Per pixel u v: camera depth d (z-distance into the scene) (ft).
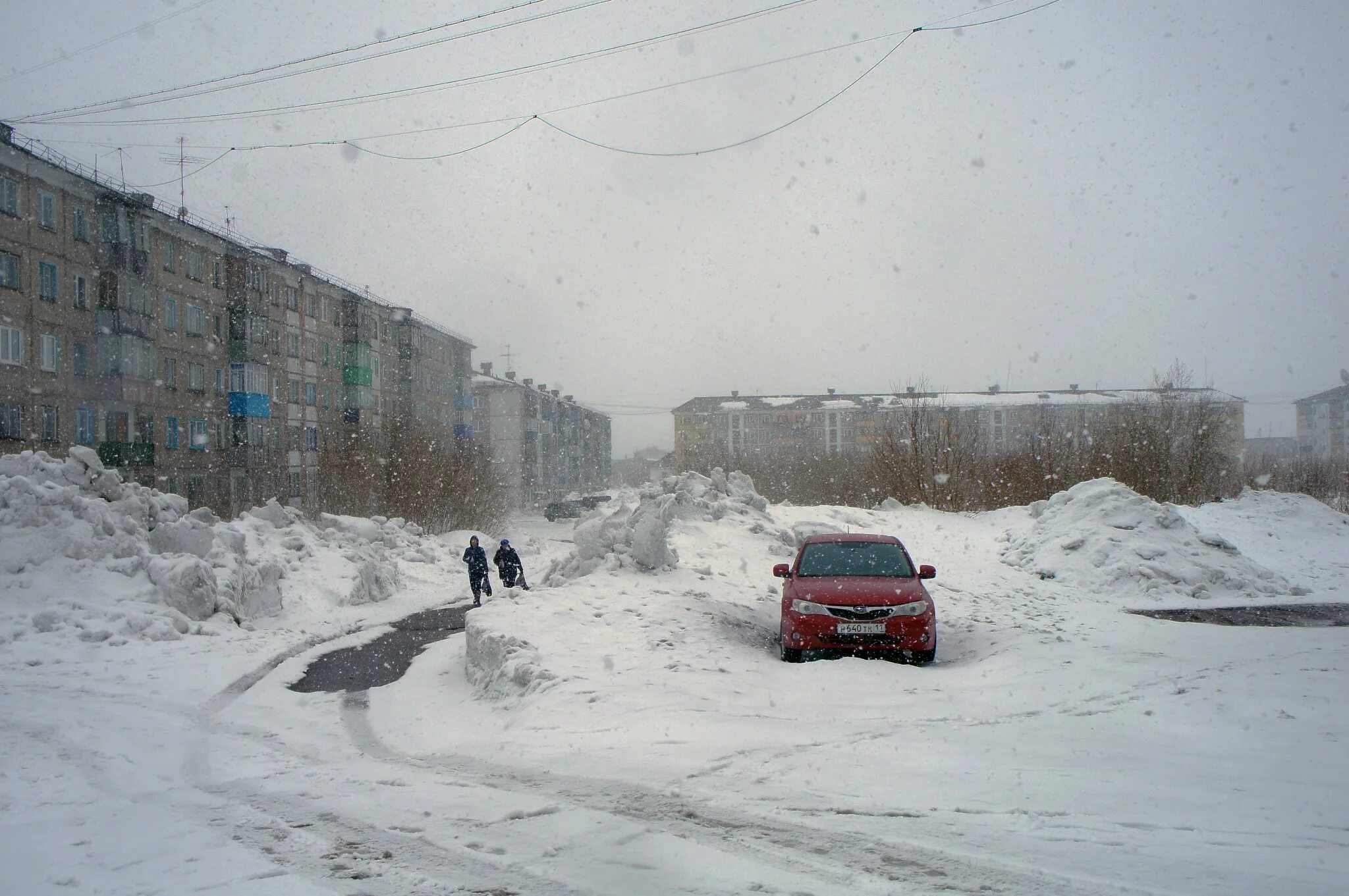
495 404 258.57
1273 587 54.34
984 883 11.59
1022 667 29.12
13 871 12.85
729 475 74.79
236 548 53.52
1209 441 123.65
